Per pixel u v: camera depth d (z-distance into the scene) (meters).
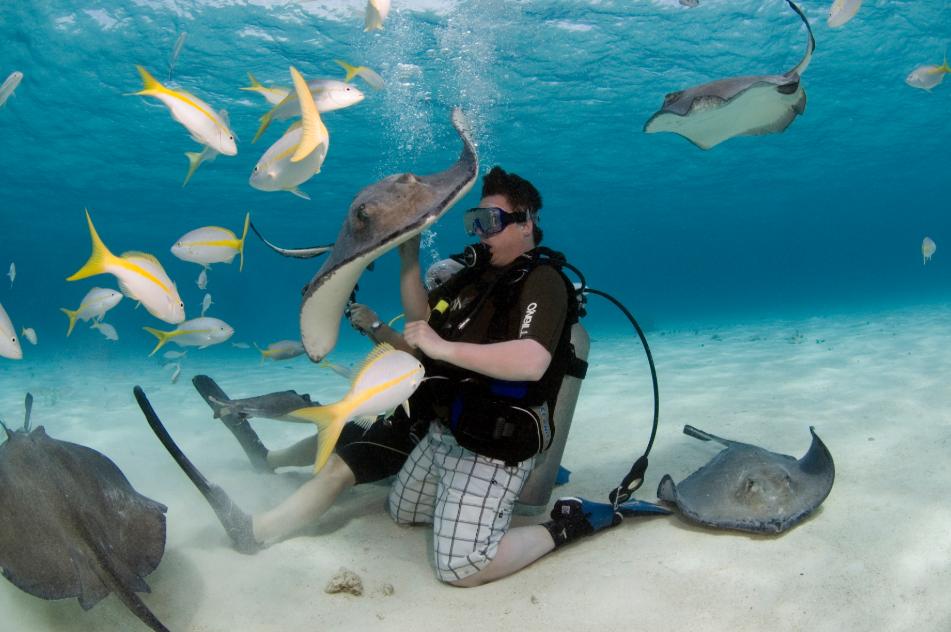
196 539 3.04
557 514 3.00
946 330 10.09
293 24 12.98
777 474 2.95
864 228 87.12
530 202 2.86
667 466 4.11
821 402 5.40
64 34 12.75
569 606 2.44
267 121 3.60
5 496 2.04
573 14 13.34
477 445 2.61
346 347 18.11
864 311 18.98
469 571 2.62
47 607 2.37
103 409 7.06
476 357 2.42
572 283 2.79
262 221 36.88
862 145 27.86
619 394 6.70
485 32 13.70
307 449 3.89
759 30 14.76
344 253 2.32
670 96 3.17
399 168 25.02
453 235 55.41
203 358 15.75
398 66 15.05
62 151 20.31
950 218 86.00
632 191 34.59
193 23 12.71
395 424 3.29
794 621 2.25
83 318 5.50
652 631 2.25
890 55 16.91
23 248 50.56
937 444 3.93
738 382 6.84
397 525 3.31
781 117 3.00
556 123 20.55
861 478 3.52
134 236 41.22
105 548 2.00
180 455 2.70
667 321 25.02
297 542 3.08
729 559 2.71
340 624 2.37
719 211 47.81
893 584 2.42
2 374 12.66
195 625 2.34
